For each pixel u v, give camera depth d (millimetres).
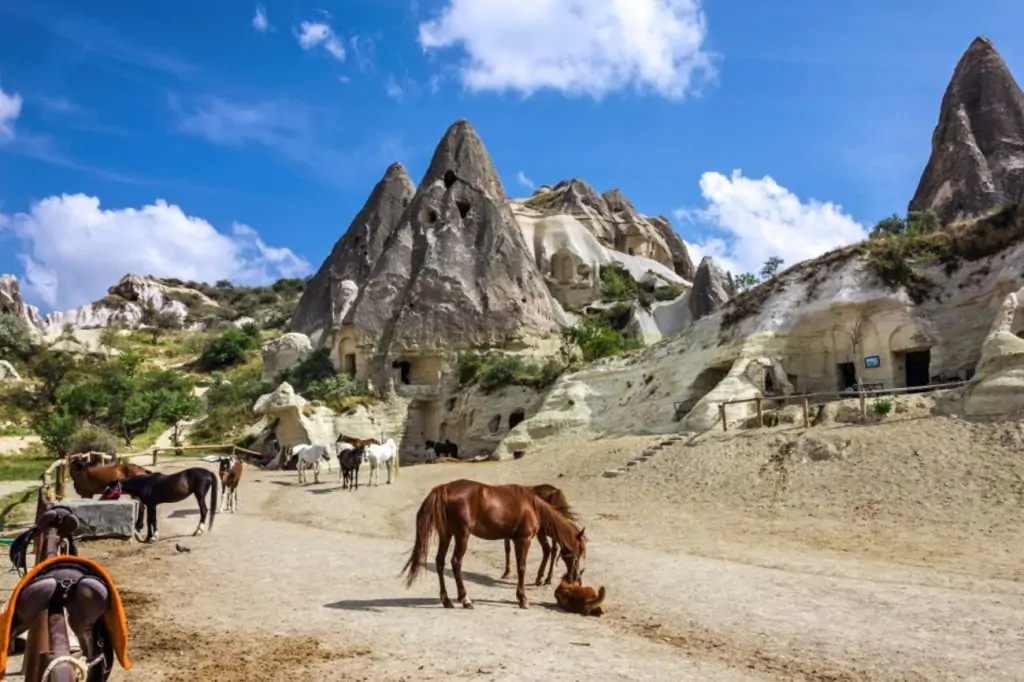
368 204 94188
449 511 12453
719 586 13828
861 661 9695
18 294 106375
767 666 9547
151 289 152375
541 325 67938
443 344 63375
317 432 52094
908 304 34188
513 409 50812
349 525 22297
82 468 22672
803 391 36219
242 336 99125
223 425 61562
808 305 36938
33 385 71438
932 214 47719
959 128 67062
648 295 96125
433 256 68375
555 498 15195
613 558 16672
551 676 8727
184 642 10242
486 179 75875
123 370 73375
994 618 11523
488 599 13133
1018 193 62625
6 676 8742
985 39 71062
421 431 58281
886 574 14891
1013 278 31344
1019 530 17984
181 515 24094
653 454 30953
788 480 24453
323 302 89875
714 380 38375
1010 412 23844
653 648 10203
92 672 5512
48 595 5312
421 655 9523
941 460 22734
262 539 19359
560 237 98688
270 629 10875
